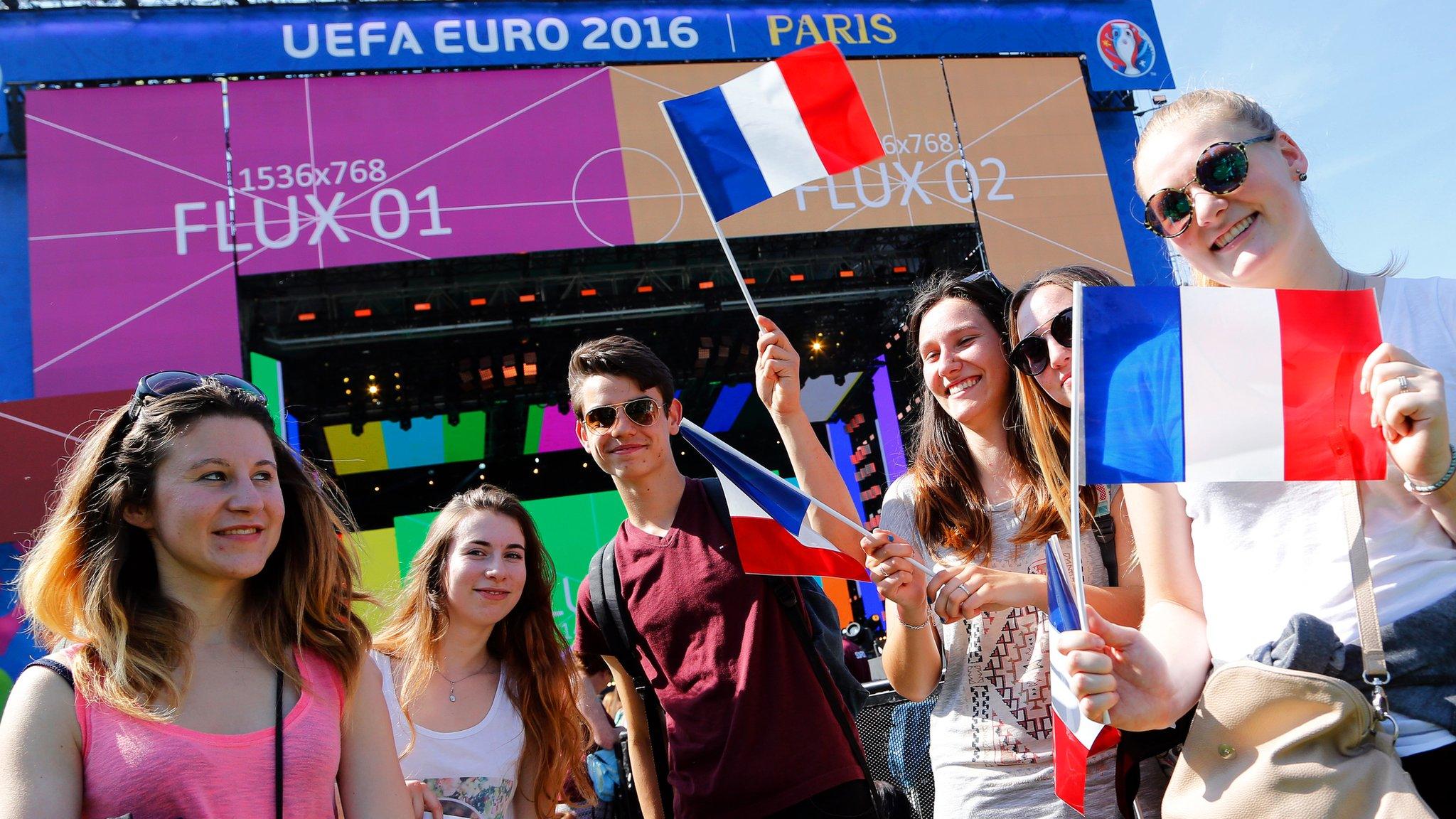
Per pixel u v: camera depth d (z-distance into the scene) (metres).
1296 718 1.45
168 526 1.67
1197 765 1.52
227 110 8.96
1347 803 1.38
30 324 8.55
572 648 3.37
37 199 8.55
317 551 1.89
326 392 11.94
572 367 3.02
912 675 2.32
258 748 1.63
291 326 10.44
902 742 3.19
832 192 9.63
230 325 8.55
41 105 8.73
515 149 9.28
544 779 2.90
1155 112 1.84
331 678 1.83
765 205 9.49
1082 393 1.59
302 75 9.18
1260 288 1.61
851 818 2.53
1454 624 1.41
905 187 9.70
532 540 3.08
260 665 1.74
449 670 2.89
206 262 8.63
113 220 8.59
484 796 2.73
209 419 1.73
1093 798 2.06
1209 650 1.67
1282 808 1.41
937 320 2.49
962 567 2.15
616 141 9.45
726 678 2.62
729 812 2.54
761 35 9.88
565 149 9.36
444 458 14.38
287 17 9.20
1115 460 1.57
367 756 1.84
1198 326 1.59
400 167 9.08
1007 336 2.47
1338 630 1.48
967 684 2.28
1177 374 1.58
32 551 1.75
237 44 9.05
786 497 2.49
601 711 3.62
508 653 3.03
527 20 9.58
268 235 8.77
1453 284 1.59
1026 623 2.23
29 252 8.48
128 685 1.56
